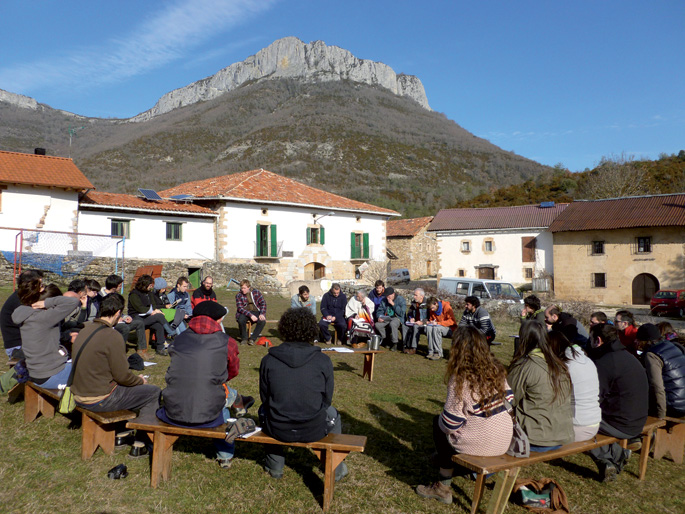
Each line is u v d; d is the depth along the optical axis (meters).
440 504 3.74
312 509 3.56
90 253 20.62
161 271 21.47
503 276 36.00
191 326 3.95
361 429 5.21
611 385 4.17
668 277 28.53
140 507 3.46
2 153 21.19
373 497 3.79
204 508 3.50
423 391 6.86
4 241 19.53
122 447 4.40
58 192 20.75
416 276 49.12
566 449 3.74
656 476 4.43
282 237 27.92
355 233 31.80
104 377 3.98
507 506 3.77
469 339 3.56
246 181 28.20
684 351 5.09
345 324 9.70
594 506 3.82
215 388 3.78
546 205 36.84
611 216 30.97
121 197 24.23
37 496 3.51
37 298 4.66
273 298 19.59
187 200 26.62
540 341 3.86
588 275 31.11
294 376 3.62
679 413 4.70
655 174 52.12
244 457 4.42
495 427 3.47
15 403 5.37
